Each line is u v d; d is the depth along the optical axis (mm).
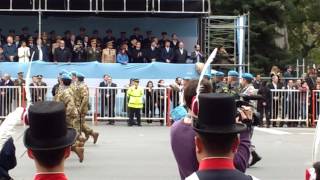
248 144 4957
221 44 33094
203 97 3797
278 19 43875
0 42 29812
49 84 26875
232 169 3750
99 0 29141
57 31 30922
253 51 43062
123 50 28281
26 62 27125
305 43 52781
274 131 23156
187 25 31266
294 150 17422
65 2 28891
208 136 3725
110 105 25547
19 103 24984
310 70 28297
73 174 13148
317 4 49594
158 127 24188
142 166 14258
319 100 26031
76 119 14961
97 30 31031
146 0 29375
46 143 3514
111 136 20391
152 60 28500
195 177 3713
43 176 3537
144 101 25516
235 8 42938
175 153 5387
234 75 14516
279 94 25906
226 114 3768
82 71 27141
